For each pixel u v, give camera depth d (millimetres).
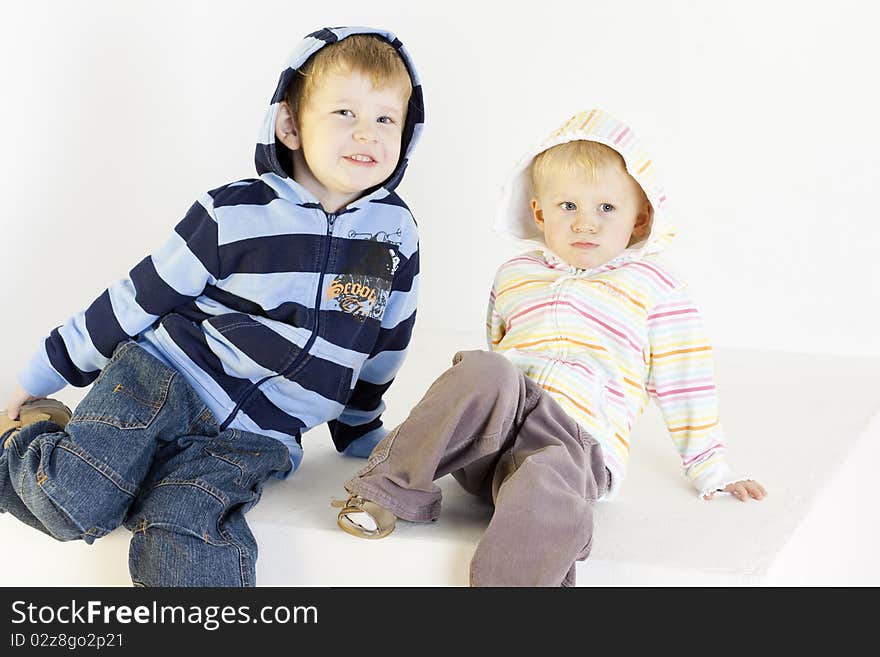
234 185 1502
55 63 2018
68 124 2059
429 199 2695
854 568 1881
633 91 2576
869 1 2424
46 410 1534
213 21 2494
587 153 1579
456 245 2703
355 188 1484
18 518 1377
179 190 2438
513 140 2631
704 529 1416
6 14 1895
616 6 2543
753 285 2613
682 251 2639
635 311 1575
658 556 1313
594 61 2576
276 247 1475
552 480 1292
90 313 1491
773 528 1424
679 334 1582
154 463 1415
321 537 1365
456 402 1333
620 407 1547
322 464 1669
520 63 2598
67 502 1302
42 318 2039
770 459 1756
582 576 1305
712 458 1561
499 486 1376
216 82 2514
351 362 1534
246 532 1364
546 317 1601
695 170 2590
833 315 2578
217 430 1445
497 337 1707
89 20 2096
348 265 1513
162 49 2340
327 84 1457
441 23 2605
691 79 2545
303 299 1488
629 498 1537
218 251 1463
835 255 2551
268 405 1498
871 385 2277
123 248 2254
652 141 2596
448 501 1486
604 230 1586
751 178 2564
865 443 1931
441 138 2662
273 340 1469
